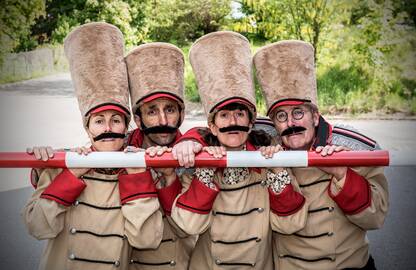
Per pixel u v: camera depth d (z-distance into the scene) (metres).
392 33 8.27
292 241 2.38
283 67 2.27
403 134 7.22
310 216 2.34
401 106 8.26
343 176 2.18
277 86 2.27
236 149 2.30
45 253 2.31
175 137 2.51
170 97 2.37
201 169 2.21
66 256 2.26
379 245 4.37
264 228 2.29
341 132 2.48
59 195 2.14
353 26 8.26
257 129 2.54
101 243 2.23
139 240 2.18
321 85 8.41
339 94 8.35
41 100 9.62
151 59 2.38
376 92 8.34
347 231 2.35
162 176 2.30
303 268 2.36
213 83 2.20
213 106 2.18
